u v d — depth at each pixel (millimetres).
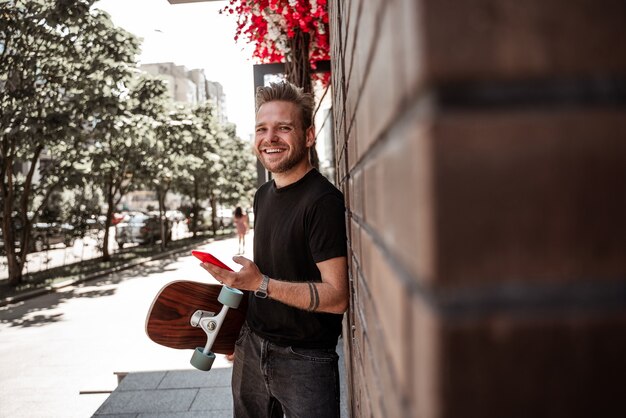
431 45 279
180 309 2051
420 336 310
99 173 15164
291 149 1875
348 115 1224
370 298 741
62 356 5855
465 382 279
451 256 278
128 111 11258
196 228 28094
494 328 278
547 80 272
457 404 280
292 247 1815
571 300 273
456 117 276
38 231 14820
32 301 9805
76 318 8070
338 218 1725
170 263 16750
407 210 336
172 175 19641
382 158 481
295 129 1890
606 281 271
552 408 275
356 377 1416
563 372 274
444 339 280
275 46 4027
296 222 1791
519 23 275
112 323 7625
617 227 269
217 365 4688
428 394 290
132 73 10680
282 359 1889
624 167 268
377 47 478
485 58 276
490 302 279
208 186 29094
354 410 1621
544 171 272
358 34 741
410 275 334
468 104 276
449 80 277
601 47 270
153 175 18062
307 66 3877
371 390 792
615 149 268
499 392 277
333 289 1658
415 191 305
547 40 273
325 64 4258
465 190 275
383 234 501
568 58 272
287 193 1892
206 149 22078
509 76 274
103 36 10438
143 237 22672
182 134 15938
